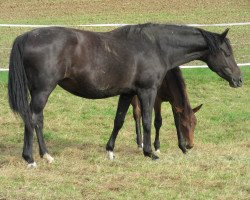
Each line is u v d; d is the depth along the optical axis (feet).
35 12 96.53
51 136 41.65
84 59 32.07
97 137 42.42
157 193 28.43
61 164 33.27
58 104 50.03
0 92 52.42
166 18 89.66
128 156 36.94
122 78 33.40
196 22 86.02
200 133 44.16
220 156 36.06
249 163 34.17
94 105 50.34
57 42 31.50
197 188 29.45
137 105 39.65
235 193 28.89
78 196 27.76
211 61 36.14
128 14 93.61
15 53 31.32
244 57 64.54
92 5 101.76
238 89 55.67
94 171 32.09
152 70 34.14
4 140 40.42
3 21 88.28
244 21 86.12
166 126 45.65
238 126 46.03
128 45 33.71
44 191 28.19
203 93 54.24
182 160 34.68
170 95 37.04
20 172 31.12
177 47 35.17
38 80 31.45
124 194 28.25
